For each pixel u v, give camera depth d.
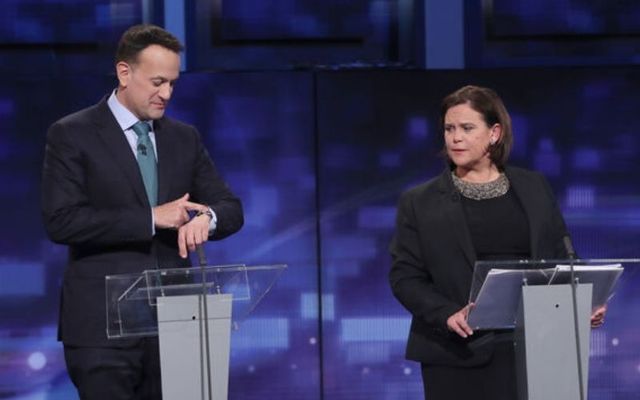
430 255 7.86
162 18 11.62
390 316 11.21
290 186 11.22
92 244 7.65
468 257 7.73
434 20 11.73
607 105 11.31
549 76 11.28
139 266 7.70
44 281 11.00
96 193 7.70
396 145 11.25
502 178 8.05
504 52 11.77
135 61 7.62
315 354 11.16
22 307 10.98
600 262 6.94
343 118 11.24
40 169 11.05
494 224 7.84
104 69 11.57
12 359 10.95
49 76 11.09
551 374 6.89
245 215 11.19
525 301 6.86
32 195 11.02
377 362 11.19
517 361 7.10
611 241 11.28
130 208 7.55
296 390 11.16
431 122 11.26
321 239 11.21
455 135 7.88
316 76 11.25
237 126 11.22
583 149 11.31
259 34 11.73
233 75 11.23
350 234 11.22
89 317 7.64
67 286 7.79
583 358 6.94
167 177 7.86
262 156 11.22
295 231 11.21
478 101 7.89
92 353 7.63
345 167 11.23
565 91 11.29
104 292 7.67
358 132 11.24
